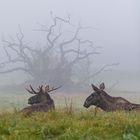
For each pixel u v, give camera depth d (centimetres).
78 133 1468
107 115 1778
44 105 2011
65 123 1598
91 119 1723
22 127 1580
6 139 1434
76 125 1575
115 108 2125
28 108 1986
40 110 1984
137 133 1462
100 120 1648
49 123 1617
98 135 1475
